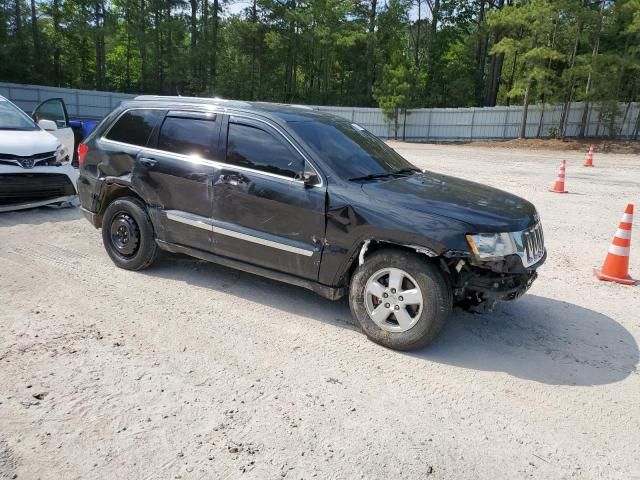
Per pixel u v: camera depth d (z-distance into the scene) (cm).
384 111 3644
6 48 4025
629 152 2703
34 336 397
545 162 2125
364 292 417
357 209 406
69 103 4016
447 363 396
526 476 278
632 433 321
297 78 5184
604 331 471
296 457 280
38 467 262
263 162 459
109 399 322
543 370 394
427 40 4756
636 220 962
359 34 4234
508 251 384
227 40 4478
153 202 521
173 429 297
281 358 389
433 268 387
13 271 536
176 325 435
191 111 513
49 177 767
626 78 3158
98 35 4294
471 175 1573
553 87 3023
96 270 554
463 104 4416
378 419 320
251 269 473
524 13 2906
